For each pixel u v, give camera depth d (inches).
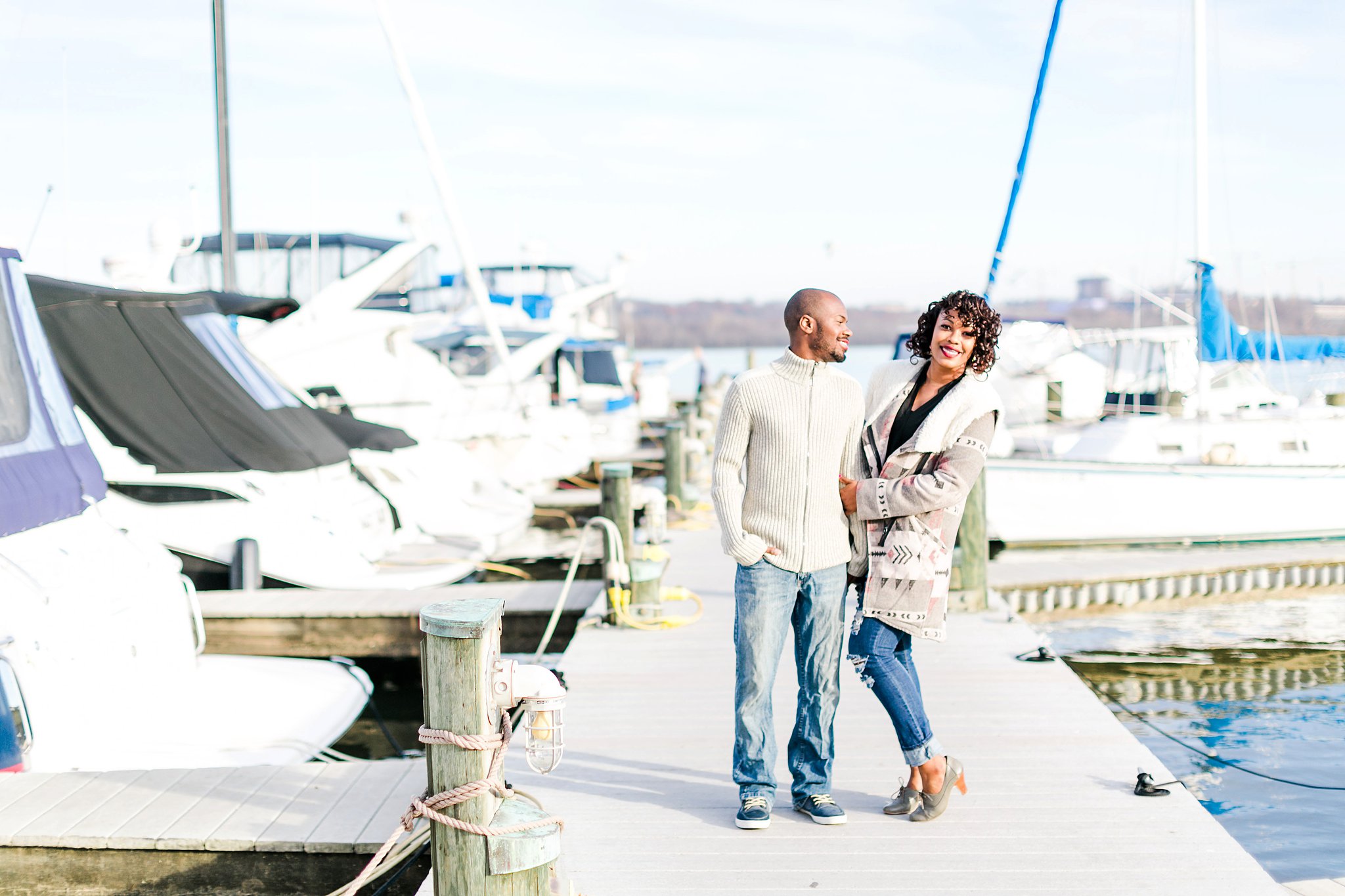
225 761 200.5
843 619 140.6
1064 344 569.6
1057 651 350.0
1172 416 560.1
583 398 887.1
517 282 924.0
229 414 359.6
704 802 156.3
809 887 128.7
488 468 579.2
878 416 140.2
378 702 319.9
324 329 539.8
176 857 151.5
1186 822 145.8
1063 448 567.5
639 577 275.9
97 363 346.3
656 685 223.0
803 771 147.6
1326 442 555.2
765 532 135.3
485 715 97.6
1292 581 406.0
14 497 202.5
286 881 150.9
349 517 379.6
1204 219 535.5
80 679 198.4
